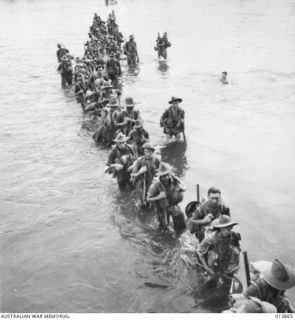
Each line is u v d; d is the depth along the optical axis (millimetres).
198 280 6047
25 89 18719
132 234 7355
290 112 13047
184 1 49781
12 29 38281
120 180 8883
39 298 5992
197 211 6285
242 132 11695
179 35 28703
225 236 5438
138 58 22156
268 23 30562
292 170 9242
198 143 11148
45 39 32000
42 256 6949
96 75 15109
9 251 7141
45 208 8492
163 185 6977
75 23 39312
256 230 7105
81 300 5891
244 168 9492
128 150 8875
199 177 9219
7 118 14750
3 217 8242
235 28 29609
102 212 8172
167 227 7352
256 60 20156
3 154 11477
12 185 9594
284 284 4094
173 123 11109
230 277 5652
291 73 17500
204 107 14086
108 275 6359
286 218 7422
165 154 10578
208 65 20016
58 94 17641
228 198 8219
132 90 16953
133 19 38312
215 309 5520
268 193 8320
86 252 6957
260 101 14297
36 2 62812
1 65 23891
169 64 21078
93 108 14203
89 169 10203
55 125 13727
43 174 10078
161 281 6125
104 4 53688
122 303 5777
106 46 23141
